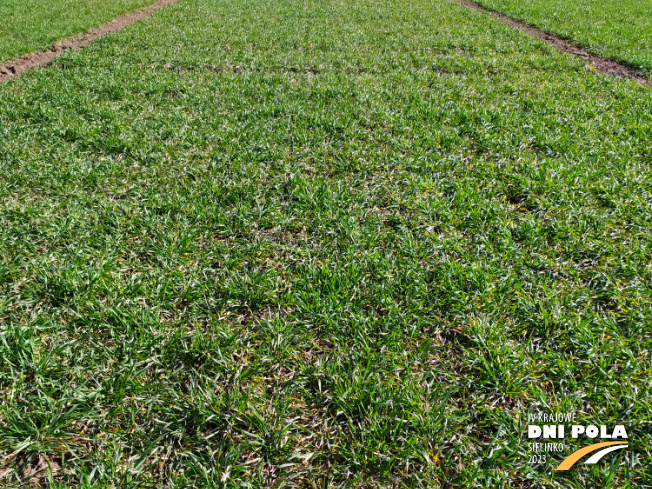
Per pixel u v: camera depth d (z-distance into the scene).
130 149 5.47
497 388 2.65
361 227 4.11
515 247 3.83
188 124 6.28
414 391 2.62
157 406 2.52
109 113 6.41
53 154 5.28
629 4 17.39
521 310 3.19
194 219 4.18
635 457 2.27
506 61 9.73
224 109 6.83
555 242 3.95
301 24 13.33
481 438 2.47
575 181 4.80
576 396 2.59
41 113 6.37
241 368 2.79
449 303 3.27
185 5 16.17
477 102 7.38
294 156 5.45
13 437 2.31
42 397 2.49
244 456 2.35
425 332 3.12
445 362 2.85
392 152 5.50
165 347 2.86
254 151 5.56
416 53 10.38
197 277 3.49
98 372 2.70
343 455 2.33
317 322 3.13
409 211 4.44
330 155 5.54
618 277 3.54
